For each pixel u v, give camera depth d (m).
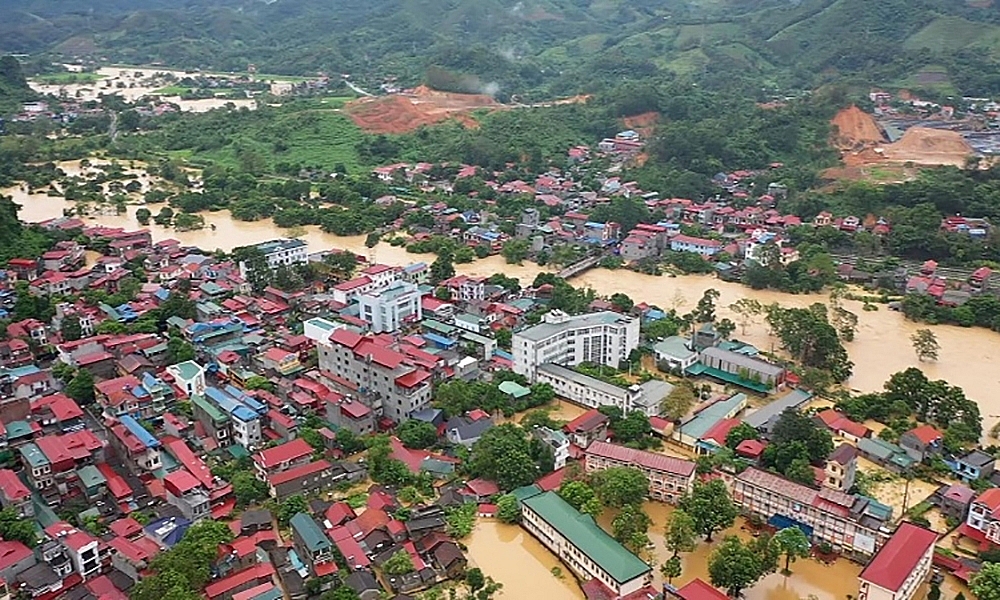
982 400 170.62
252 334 186.75
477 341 184.62
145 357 171.25
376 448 138.75
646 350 189.25
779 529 123.31
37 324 182.62
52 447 128.88
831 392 172.62
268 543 115.94
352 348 158.62
